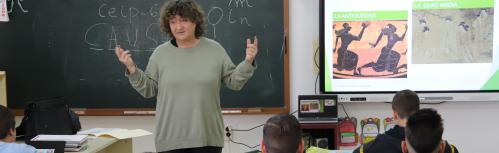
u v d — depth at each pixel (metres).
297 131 1.57
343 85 3.65
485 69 3.57
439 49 3.58
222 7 3.70
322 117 3.45
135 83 2.31
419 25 3.58
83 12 3.77
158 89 2.38
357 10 3.59
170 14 2.28
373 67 3.62
